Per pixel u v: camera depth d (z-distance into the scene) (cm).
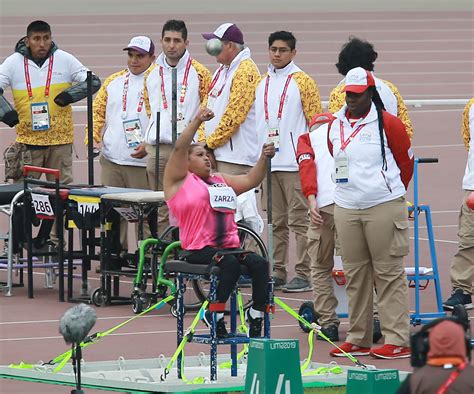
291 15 10506
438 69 8000
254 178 2269
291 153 3016
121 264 2952
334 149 2392
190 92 3123
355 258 2411
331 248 2572
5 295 3048
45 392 2144
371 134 2367
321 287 2584
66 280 3212
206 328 2672
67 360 2247
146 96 3156
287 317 2795
